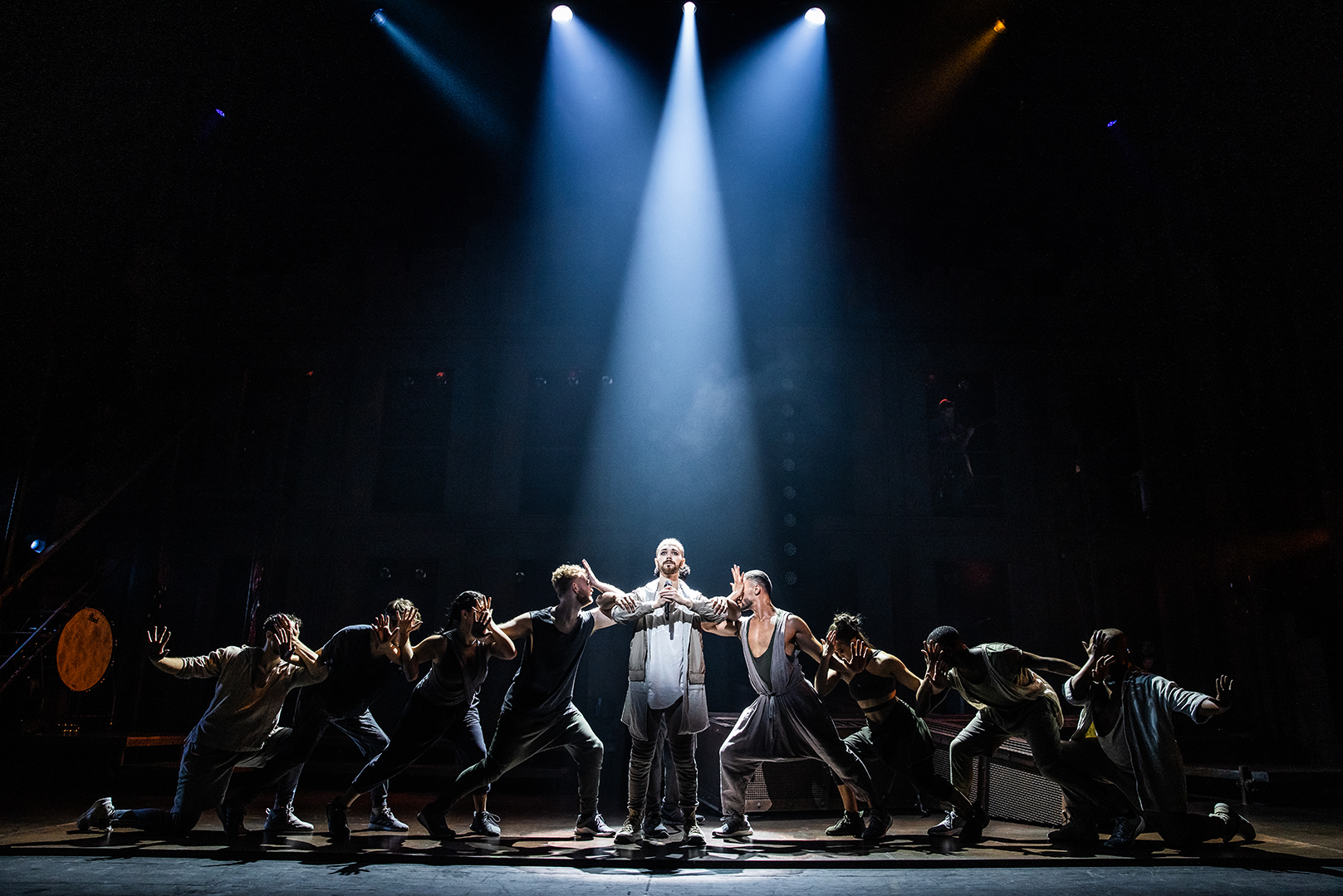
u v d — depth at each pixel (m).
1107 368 12.43
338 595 11.73
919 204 13.13
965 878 4.45
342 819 5.20
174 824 5.24
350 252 12.96
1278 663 10.88
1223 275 12.20
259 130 13.02
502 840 5.47
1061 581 11.70
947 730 7.27
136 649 11.06
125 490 11.60
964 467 12.16
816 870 4.67
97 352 11.74
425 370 12.62
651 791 5.58
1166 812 5.14
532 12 13.07
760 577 5.61
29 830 5.57
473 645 5.38
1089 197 13.05
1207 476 11.85
